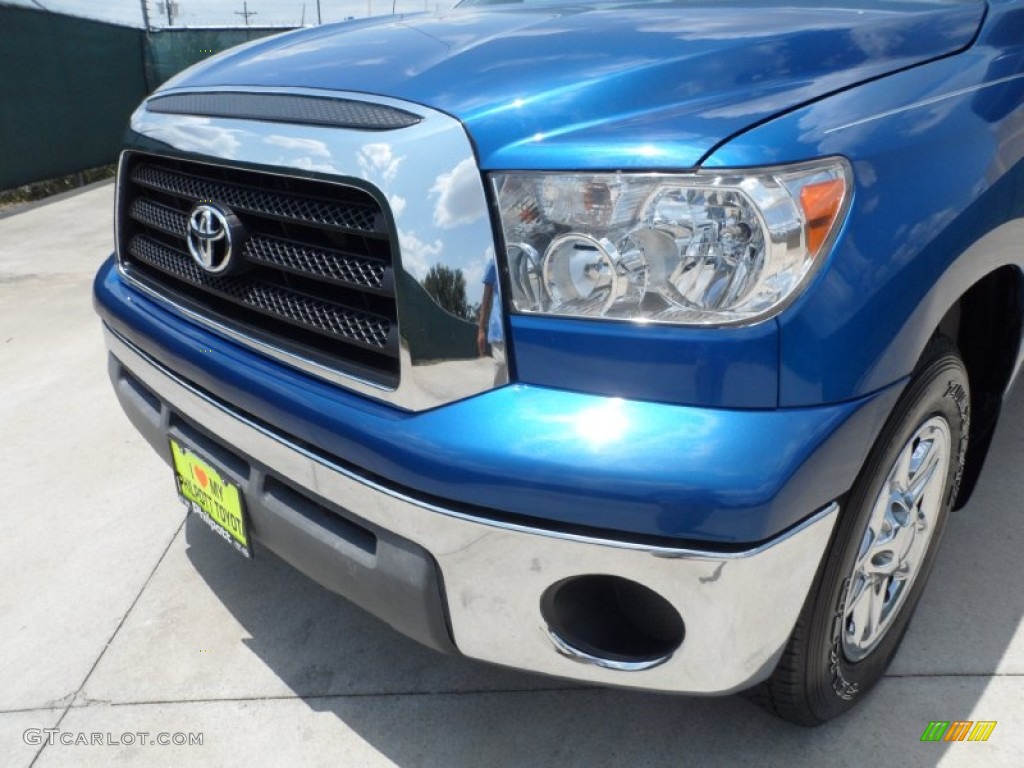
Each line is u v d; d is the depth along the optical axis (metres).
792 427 1.24
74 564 2.51
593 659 1.42
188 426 1.96
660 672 1.40
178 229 1.89
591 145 1.31
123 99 12.40
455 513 1.36
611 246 1.27
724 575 1.26
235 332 1.73
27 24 9.71
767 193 1.24
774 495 1.22
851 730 1.80
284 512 1.68
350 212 1.46
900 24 1.77
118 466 3.09
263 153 1.56
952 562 2.29
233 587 2.38
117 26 12.15
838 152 1.31
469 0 2.73
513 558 1.35
